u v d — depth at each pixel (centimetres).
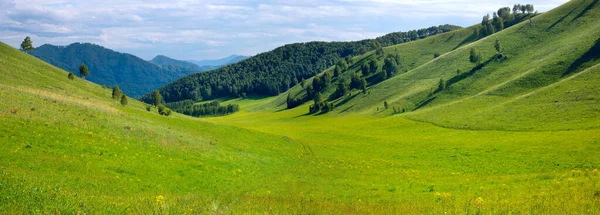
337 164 5247
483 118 10538
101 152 3039
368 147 8119
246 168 3934
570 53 13875
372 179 3753
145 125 4756
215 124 7356
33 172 2092
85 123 3794
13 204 1294
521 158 5691
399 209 1866
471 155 6456
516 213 1520
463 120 10981
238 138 6519
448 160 6003
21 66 9300
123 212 1355
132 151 3356
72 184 2003
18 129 3023
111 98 11206
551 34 18725
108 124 4031
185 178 2888
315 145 7962
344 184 3353
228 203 1977
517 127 8888
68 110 4138
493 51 19125
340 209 1903
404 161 5947
